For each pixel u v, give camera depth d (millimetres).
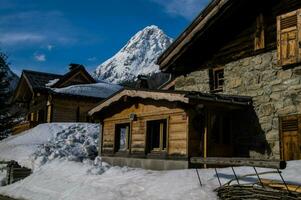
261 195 6965
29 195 12055
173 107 13180
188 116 12570
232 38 14922
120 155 15508
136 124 14875
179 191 8578
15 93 34844
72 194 10609
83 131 23984
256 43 13875
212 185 8625
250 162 7730
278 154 12656
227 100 13078
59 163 14250
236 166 10992
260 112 13406
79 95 31516
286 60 12711
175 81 17328
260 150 13180
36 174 14000
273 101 13086
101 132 17109
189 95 12117
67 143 20844
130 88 14602
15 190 13070
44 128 24938
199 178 8984
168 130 13266
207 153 12766
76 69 35125
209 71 15703
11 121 30500
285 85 12781
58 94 30672
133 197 9008
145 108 14547
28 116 35875
